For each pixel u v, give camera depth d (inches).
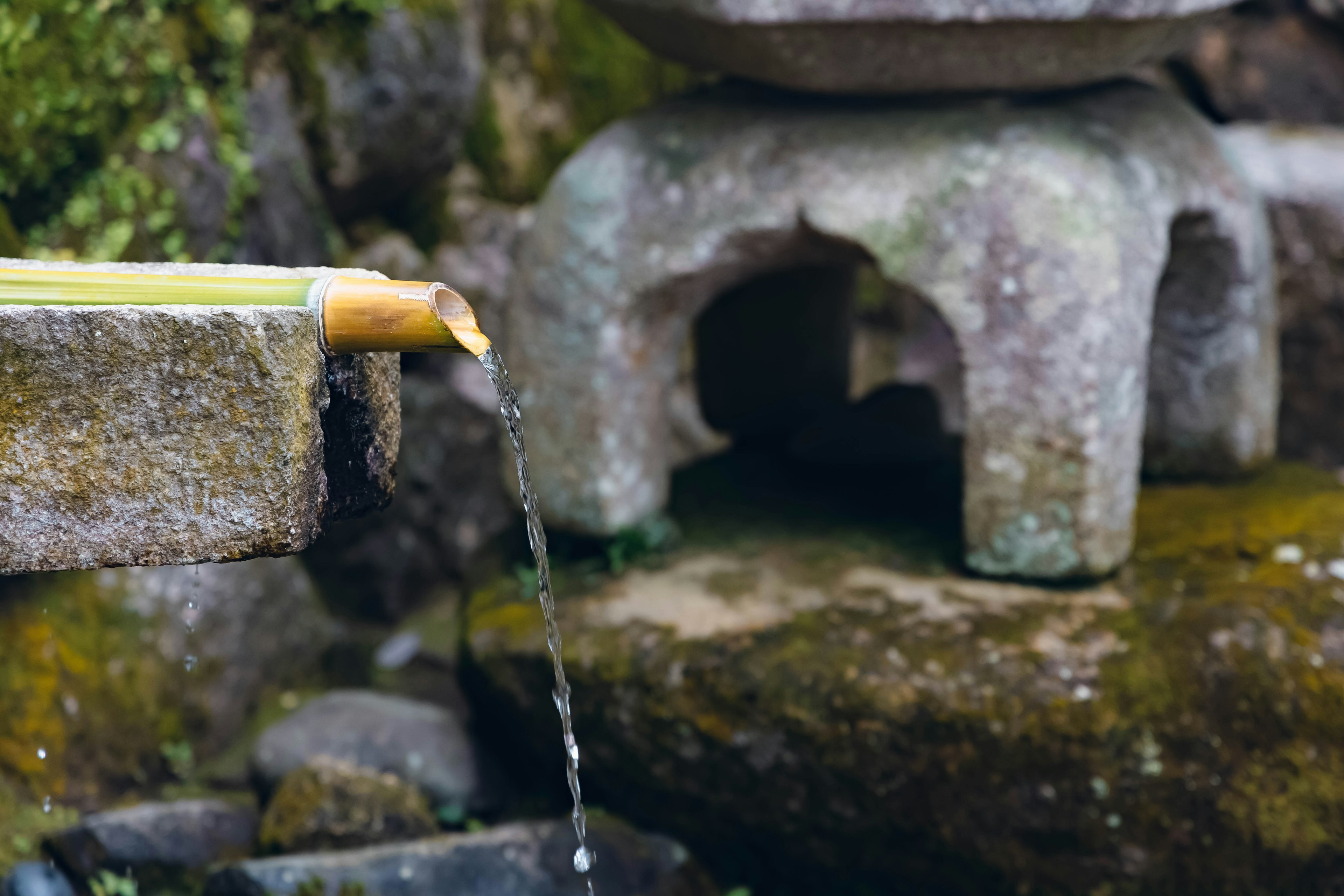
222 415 53.2
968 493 77.7
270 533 53.7
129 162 89.0
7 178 80.7
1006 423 75.9
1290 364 113.0
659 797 77.4
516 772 84.9
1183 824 72.0
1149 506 86.9
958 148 75.8
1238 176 84.2
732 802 76.0
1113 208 74.4
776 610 77.8
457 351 55.2
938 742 72.4
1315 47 127.2
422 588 111.7
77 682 79.0
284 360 53.2
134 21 89.8
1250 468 89.7
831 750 73.5
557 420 81.8
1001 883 73.8
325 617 104.0
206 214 94.0
